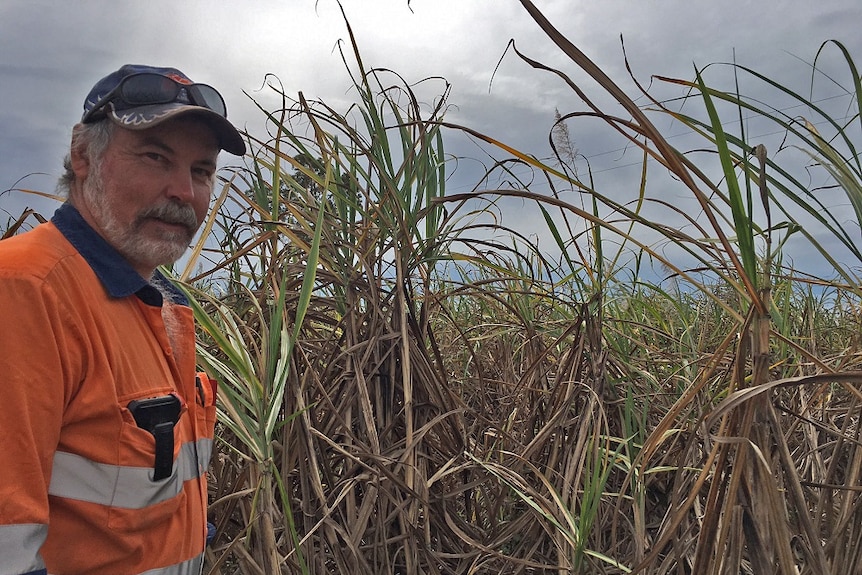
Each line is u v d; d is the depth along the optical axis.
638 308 3.55
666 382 2.79
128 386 1.16
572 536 2.01
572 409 2.66
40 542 0.97
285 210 2.62
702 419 1.53
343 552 2.10
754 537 1.28
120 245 1.25
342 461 2.36
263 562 1.76
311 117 2.36
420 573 2.11
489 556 2.24
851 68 1.28
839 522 1.58
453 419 2.41
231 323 1.94
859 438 1.59
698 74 1.16
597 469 1.94
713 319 3.47
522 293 2.82
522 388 2.85
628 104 1.09
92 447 1.09
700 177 1.20
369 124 2.46
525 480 2.22
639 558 2.04
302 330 2.63
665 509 2.47
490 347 3.60
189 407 1.40
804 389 2.65
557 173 1.42
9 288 0.98
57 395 1.01
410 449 2.14
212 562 1.98
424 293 2.60
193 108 1.25
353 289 2.52
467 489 2.27
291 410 2.17
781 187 1.34
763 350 1.26
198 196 1.36
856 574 1.52
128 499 1.13
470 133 1.55
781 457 1.33
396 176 2.41
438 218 2.54
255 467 1.85
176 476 1.26
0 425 0.94
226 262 2.42
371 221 2.47
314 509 2.16
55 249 1.11
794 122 1.39
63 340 1.04
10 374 0.95
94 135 1.24
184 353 1.42
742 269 1.23
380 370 2.44
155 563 1.21
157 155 1.27
